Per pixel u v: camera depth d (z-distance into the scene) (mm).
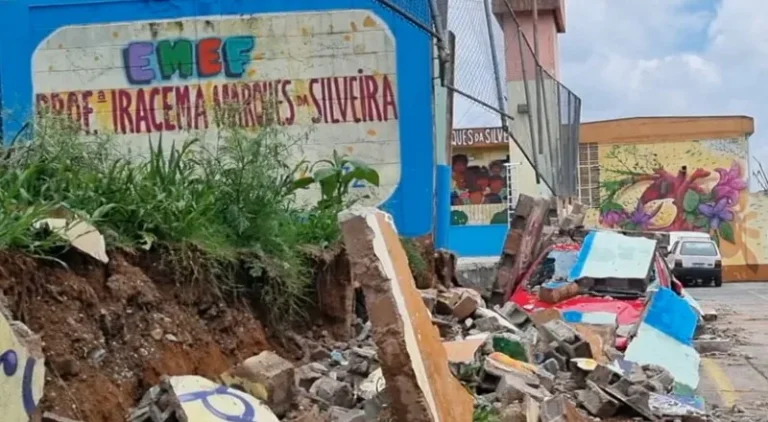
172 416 5102
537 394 7164
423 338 5871
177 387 5242
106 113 12992
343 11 12781
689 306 13883
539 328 9570
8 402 4105
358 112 12750
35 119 8055
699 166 47844
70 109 13000
